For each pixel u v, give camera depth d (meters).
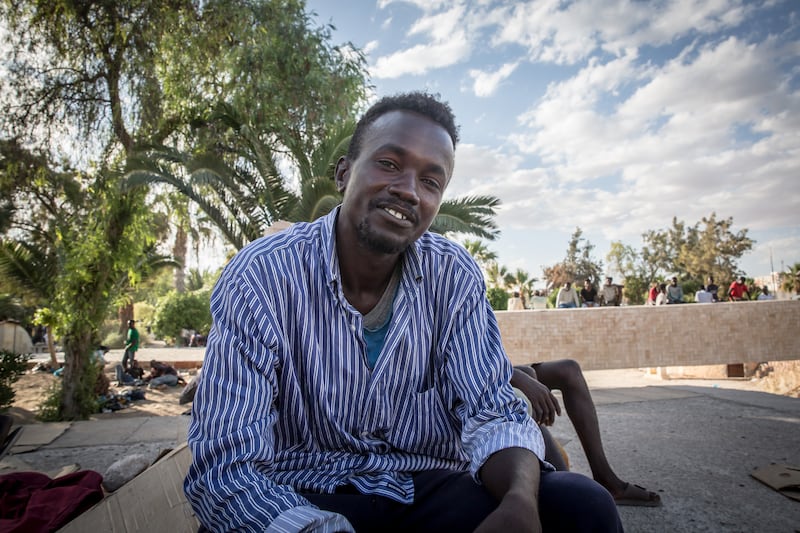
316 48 9.92
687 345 7.57
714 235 48.75
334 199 8.14
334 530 0.98
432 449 1.34
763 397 6.32
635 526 2.49
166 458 2.17
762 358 7.80
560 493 1.04
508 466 1.09
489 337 1.42
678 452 3.85
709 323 7.67
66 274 9.65
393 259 1.29
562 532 1.02
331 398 1.23
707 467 3.46
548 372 2.74
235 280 1.22
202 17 9.89
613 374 10.51
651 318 7.47
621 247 51.06
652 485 3.09
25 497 2.09
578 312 7.27
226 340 1.16
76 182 10.27
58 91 9.83
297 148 9.13
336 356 1.24
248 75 9.72
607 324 7.32
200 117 10.15
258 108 9.38
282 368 1.22
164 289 34.06
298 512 0.98
